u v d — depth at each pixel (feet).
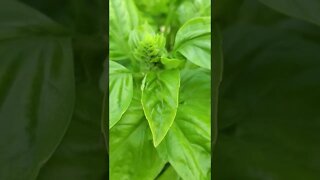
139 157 1.06
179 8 1.17
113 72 1.00
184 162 1.02
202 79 1.06
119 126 1.06
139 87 1.05
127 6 1.11
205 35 1.02
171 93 0.97
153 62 1.02
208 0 1.16
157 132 0.94
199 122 1.03
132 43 1.04
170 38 1.18
